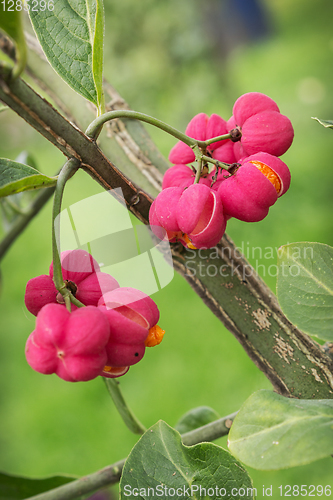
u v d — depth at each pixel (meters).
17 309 0.80
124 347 0.18
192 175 0.20
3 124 1.29
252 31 1.71
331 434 0.18
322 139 1.04
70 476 0.23
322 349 0.20
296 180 0.90
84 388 0.67
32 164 0.30
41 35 0.20
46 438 0.60
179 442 0.20
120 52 0.95
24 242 0.97
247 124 0.20
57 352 0.18
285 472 0.47
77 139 0.19
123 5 0.91
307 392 0.20
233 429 0.18
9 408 0.65
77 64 0.20
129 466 0.19
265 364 0.21
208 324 0.69
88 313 0.18
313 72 1.30
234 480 0.19
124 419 0.24
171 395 0.60
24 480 0.23
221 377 0.60
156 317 0.19
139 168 0.23
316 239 0.71
